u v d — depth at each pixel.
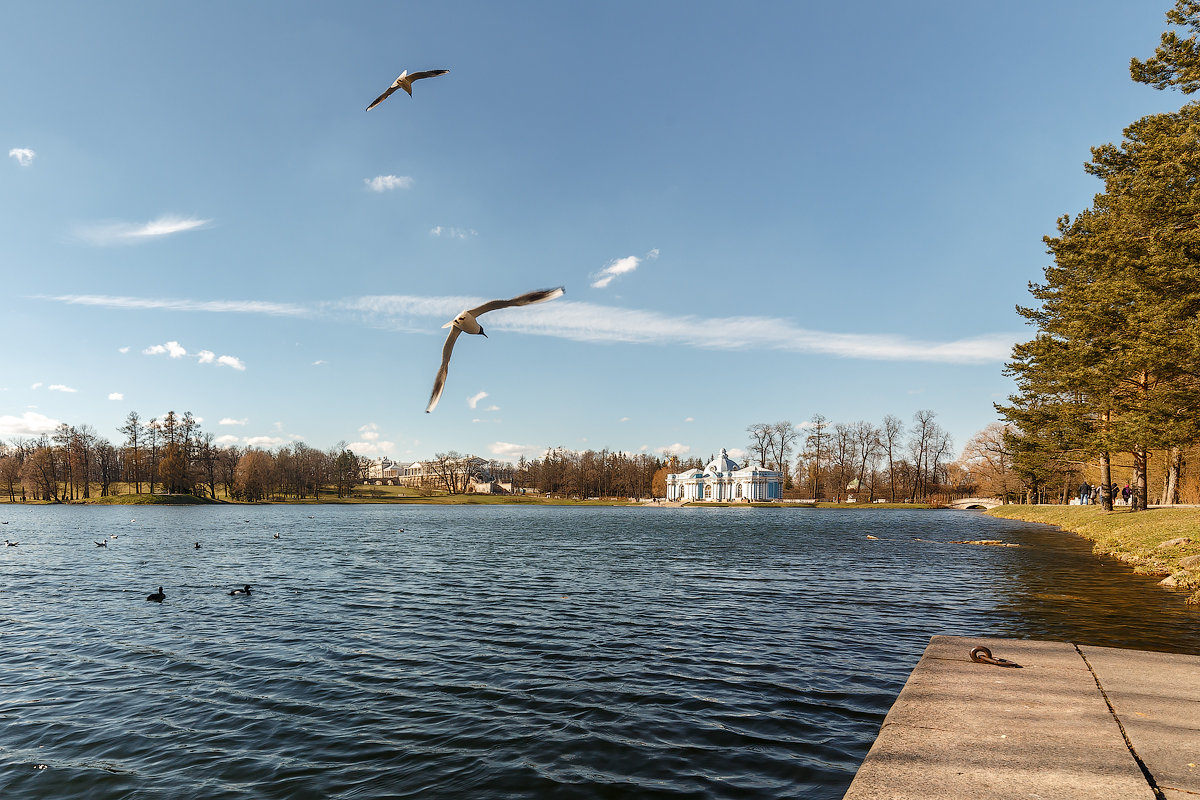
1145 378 37.31
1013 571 31.44
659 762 10.34
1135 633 16.95
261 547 51.16
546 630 19.92
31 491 159.00
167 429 159.75
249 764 10.62
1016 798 5.89
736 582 30.12
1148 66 30.30
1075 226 44.19
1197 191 27.55
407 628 20.42
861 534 64.69
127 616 22.80
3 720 12.72
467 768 10.28
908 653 16.72
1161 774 6.37
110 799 9.49
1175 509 43.53
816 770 9.95
